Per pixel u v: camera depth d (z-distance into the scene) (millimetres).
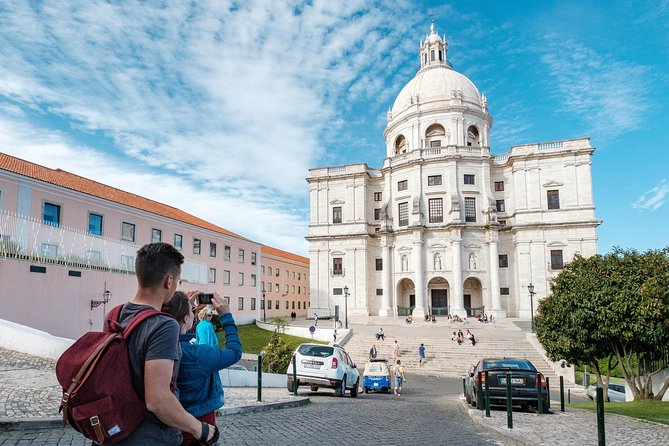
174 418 2631
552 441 8609
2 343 16125
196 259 47344
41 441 7035
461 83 63250
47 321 21172
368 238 60719
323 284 61031
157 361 2619
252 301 58188
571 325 17156
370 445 8039
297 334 44781
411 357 36688
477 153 57531
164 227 42594
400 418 11508
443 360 35594
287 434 8688
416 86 64562
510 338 40188
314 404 13820
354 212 61625
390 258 58875
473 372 15047
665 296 15781
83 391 2525
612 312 16062
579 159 54719
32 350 15445
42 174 33406
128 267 26875
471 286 57375
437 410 13828
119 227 37156
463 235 55312
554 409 14875
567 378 30469
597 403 7520
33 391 10336
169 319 2787
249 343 41375
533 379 13602
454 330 44875
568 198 54438
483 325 48062
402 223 58812
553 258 53781
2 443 6852
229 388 16938
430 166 57625
